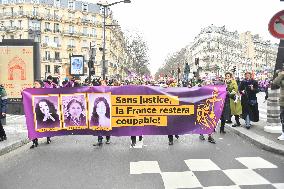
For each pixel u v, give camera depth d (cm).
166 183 662
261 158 858
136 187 641
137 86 1078
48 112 1080
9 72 1900
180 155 912
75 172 759
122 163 833
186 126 1089
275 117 1201
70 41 9112
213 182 661
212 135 1245
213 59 13412
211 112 1094
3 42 1895
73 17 9281
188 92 1089
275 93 1192
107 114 1080
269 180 666
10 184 680
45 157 923
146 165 807
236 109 1346
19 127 1439
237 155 898
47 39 8762
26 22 8581
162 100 1082
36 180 704
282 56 1141
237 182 657
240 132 1207
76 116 1086
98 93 1078
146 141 1145
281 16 856
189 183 659
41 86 1206
